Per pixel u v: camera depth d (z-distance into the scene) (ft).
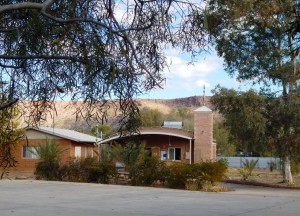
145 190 81.15
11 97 11.59
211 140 138.10
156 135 145.28
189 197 70.54
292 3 14.76
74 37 11.07
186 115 285.64
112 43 11.05
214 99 102.12
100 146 117.29
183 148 143.33
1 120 11.30
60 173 101.14
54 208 53.52
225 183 109.60
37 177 102.32
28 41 11.41
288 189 97.25
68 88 11.22
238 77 99.04
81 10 11.21
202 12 11.79
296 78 95.50
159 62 11.69
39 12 10.77
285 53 89.76
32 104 11.55
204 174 86.74
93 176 98.32
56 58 11.00
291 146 97.04
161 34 11.71
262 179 122.52
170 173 90.02
